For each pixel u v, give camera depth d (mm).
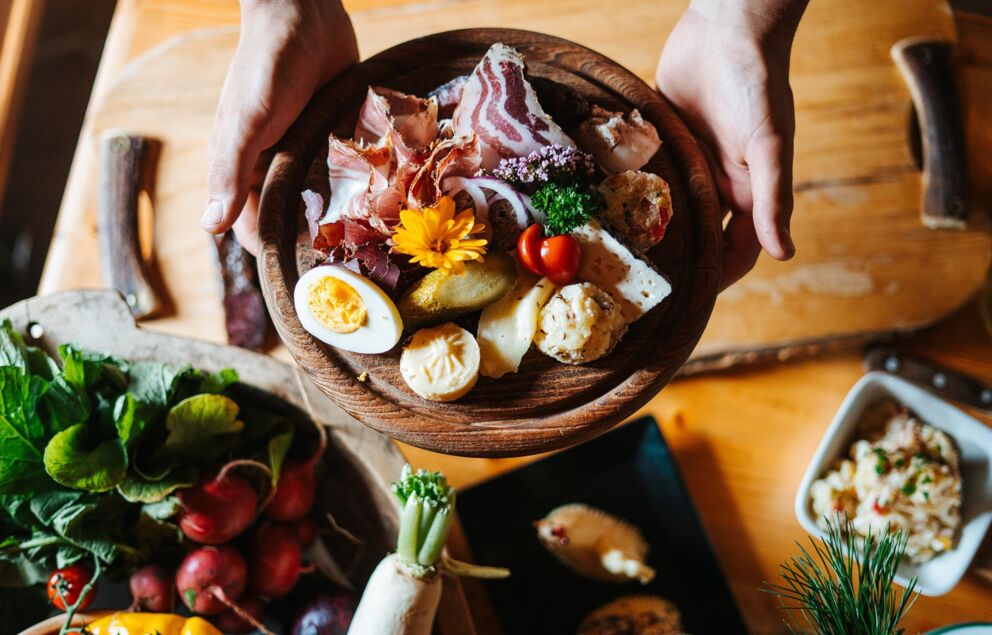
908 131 889
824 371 871
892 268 863
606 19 912
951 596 819
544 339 609
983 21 921
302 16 709
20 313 771
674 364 623
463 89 655
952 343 872
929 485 792
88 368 726
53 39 1453
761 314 856
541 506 833
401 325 605
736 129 711
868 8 912
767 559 835
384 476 742
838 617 648
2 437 699
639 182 629
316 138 675
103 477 697
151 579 734
